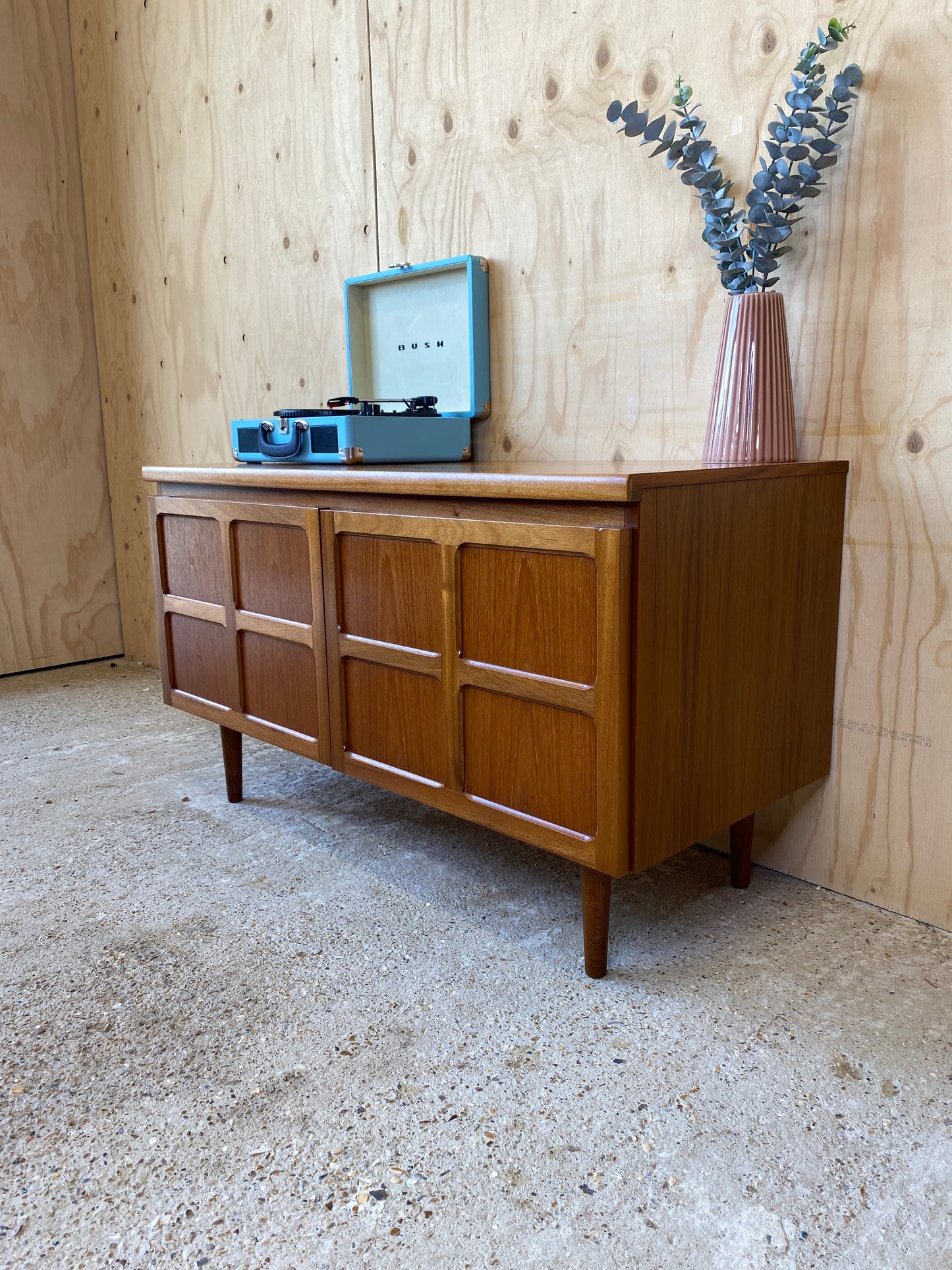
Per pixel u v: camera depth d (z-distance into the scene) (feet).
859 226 4.57
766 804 4.76
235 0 7.84
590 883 4.27
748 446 4.67
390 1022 4.10
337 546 5.08
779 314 4.63
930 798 4.76
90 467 10.66
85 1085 3.72
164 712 8.89
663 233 5.36
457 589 4.44
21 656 10.40
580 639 3.95
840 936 4.76
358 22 6.90
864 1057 3.82
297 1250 2.95
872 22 4.37
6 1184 3.23
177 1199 3.16
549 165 5.84
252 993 4.33
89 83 9.65
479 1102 3.59
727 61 4.95
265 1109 3.57
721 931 4.82
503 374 6.37
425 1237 2.99
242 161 8.13
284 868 5.63
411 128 6.68
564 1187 3.18
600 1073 3.75
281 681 5.75
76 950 4.72
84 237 10.23
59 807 6.59
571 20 5.59
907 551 4.66
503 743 4.42
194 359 9.16
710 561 4.09
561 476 3.85
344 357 7.63
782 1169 3.25
